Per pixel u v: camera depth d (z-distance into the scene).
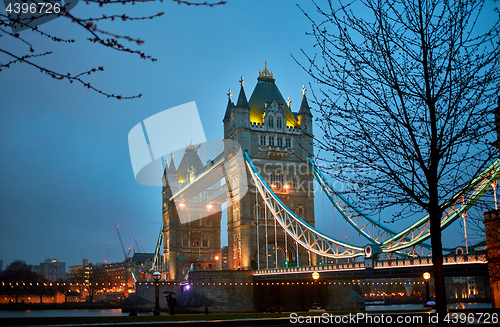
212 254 151.88
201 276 97.44
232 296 96.12
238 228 107.44
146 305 126.94
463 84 21.20
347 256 75.25
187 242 150.38
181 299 98.06
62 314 124.31
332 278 74.69
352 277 70.31
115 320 32.66
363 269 68.19
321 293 99.62
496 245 40.91
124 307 128.12
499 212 40.47
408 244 63.88
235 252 108.38
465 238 38.62
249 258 103.44
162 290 127.56
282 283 90.81
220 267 152.12
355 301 99.88
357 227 76.50
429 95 21.66
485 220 41.78
